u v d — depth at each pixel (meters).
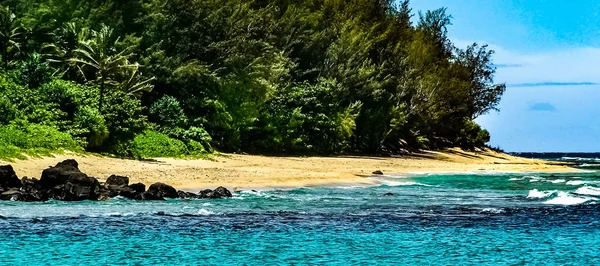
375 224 17.94
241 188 27.27
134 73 45.47
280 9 69.00
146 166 34.09
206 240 15.09
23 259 12.71
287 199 23.86
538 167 58.22
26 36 46.31
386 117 69.81
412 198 25.52
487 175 44.50
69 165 23.55
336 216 19.36
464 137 96.44
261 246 14.49
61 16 48.16
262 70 56.69
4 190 21.62
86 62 43.75
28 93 37.81
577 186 34.50
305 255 13.59
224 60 54.84
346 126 62.66
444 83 81.56
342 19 72.62
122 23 49.94
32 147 32.69
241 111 53.69
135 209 19.92
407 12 85.00
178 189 25.75
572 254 14.06
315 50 66.75
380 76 72.00
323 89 61.50
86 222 17.16
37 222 16.94
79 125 37.09
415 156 73.56
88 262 12.58
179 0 54.16
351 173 39.06
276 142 55.97
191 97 51.44
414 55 77.69
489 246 14.88
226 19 57.69
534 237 16.14
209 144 47.91
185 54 52.81
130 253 13.47
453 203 23.78
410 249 14.42
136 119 41.84
